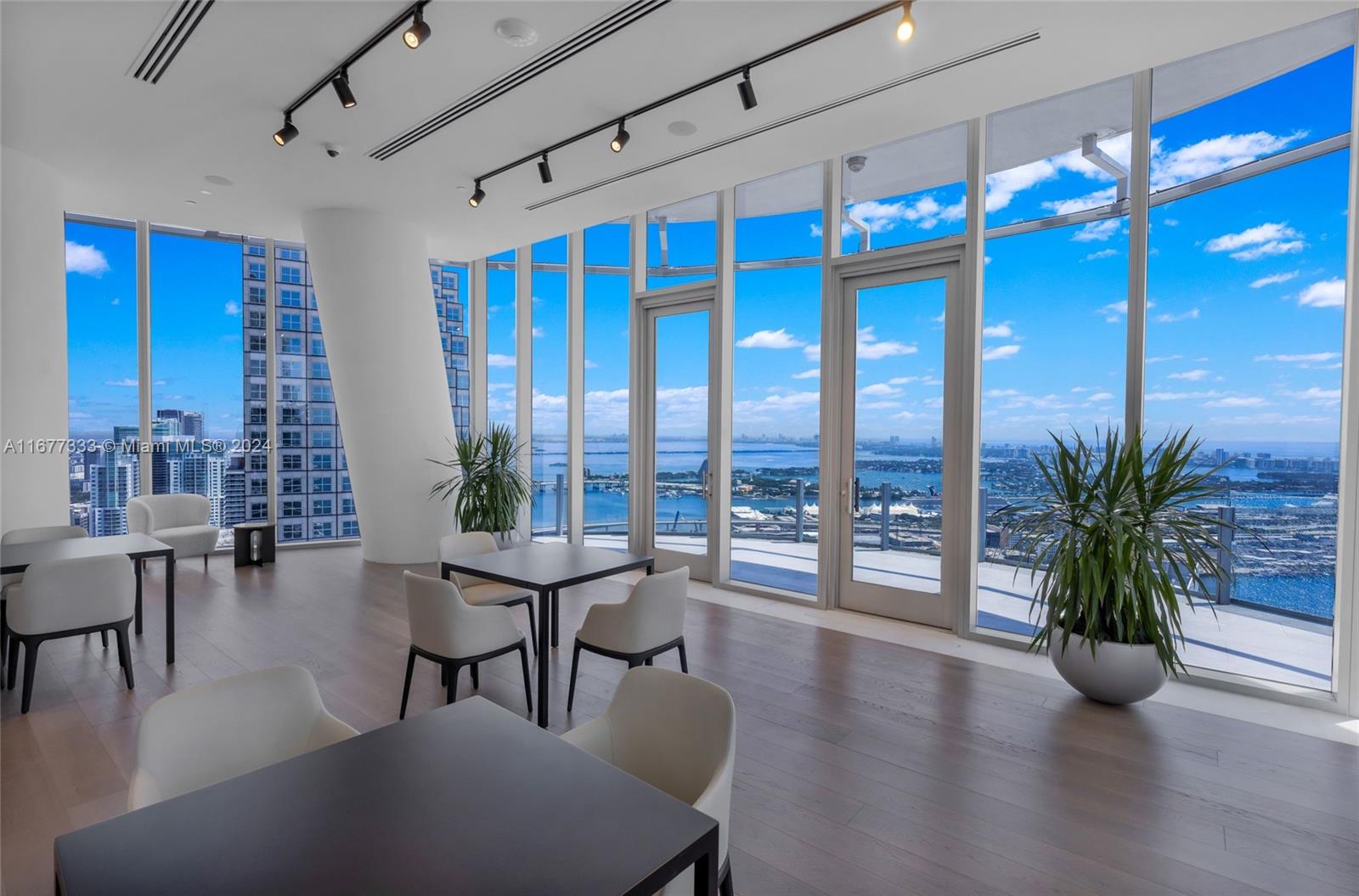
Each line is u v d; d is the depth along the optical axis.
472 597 3.83
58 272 4.75
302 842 1.14
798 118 3.96
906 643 4.32
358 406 6.30
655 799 1.29
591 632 3.10
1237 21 2.91
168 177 4.95
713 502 5.89
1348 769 2.73
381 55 3.29
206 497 6.71
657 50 3.25
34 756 2.76
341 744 1.50
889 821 2.35
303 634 4.40
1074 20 2.94
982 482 4.46
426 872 1.06
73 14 2.94
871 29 3.04
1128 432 3.81
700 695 1.70
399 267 6.11
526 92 3.66
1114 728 3.09
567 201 5.53
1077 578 3.32
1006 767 2.73
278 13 2.95
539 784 1.34
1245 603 3.59
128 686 3.46
